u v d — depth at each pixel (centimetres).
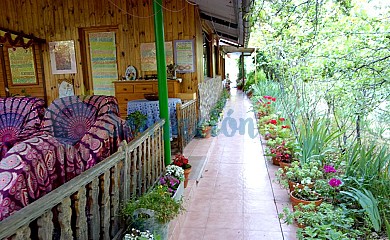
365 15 311
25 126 261
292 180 327
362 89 326
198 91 560
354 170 312
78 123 245
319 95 419
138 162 254
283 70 509
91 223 175
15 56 565
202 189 352
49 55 569
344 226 240
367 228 252
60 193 140
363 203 257
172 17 537
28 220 119
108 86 573
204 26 693
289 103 536
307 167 332
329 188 298
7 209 136
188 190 326
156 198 226
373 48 304
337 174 329
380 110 344
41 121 267
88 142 209
